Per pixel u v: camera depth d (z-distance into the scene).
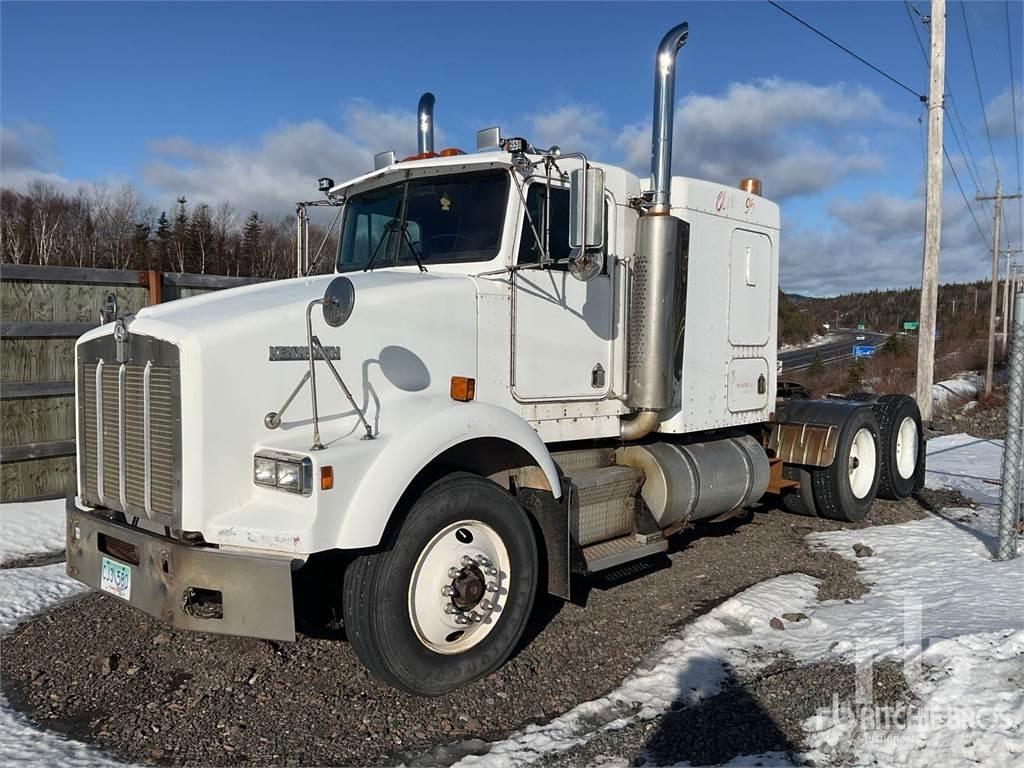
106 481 3.85
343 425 3.71
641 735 3.33
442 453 3.97
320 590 4.28
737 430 6.74
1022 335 5.64
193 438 3.33
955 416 20.23
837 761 3.10
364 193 5.23
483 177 4.61
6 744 3.28
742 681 3.83
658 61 5.02
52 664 4.08
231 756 3.22
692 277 5.57
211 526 3.32
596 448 5.34
